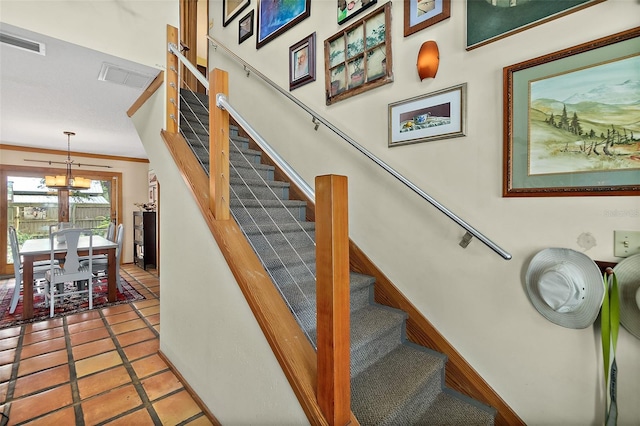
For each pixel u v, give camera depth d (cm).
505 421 140
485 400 147
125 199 618
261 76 257
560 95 122
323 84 230
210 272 160
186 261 185
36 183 533
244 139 302
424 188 171
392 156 186
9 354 226
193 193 173
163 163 212
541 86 127
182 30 420
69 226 451
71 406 169
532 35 130
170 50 212
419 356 161
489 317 146
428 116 167
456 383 156
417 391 135
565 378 124
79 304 344
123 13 194
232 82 328
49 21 167
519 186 134
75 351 231
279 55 271
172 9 218
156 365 212
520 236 135
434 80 164
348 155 213
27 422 157
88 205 589
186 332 186
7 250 503
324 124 210
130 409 167
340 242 97
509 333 139
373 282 193
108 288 352
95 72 213
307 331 152
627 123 108
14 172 502
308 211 250
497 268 143
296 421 107
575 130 119
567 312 120
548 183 126
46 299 340
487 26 143
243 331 135
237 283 136
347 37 209
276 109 274
